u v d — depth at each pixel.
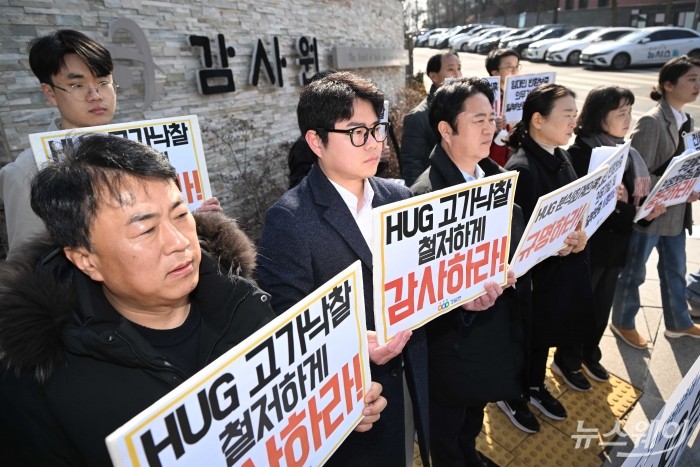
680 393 1.16
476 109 1.74
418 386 1.58
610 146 2.41
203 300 1.04
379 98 1.35
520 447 2.28
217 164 4.78
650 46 15.66
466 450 2.09
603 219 2.27
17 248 0.95
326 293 1.00
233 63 4.87
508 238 1.58
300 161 2.47
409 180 3.11
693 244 4.25
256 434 0.86
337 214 1.41
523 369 1.88
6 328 0.79
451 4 54.34
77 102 1.88
